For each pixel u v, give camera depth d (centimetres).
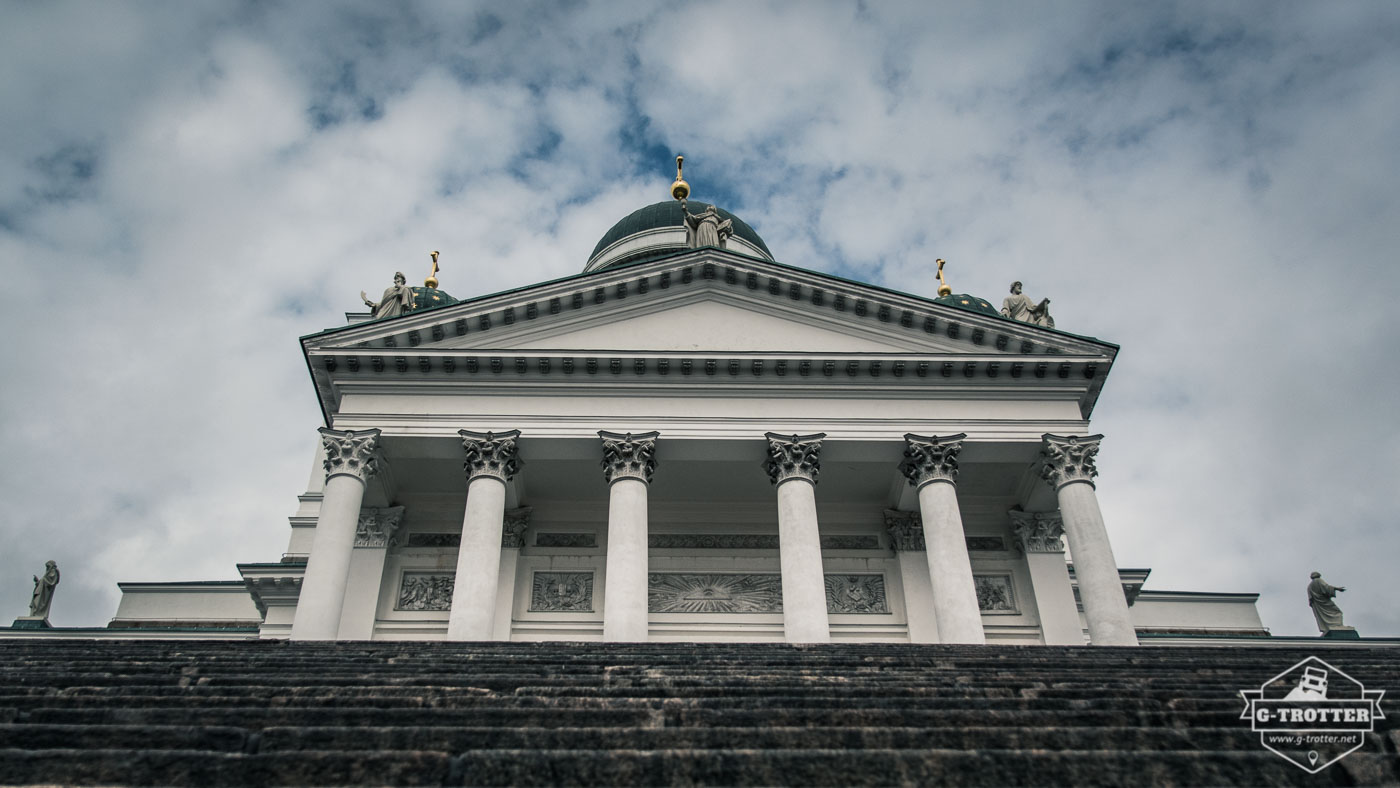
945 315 3022
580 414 2917
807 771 764
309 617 2492
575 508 3294
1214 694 1141
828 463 3048
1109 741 878
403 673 1309
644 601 2594
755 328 3070
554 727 934
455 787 735
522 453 2938
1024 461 3003
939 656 1592
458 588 2569
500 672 1317
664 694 1130
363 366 2950
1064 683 1252
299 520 4100
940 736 877
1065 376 3011
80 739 829
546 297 3023
